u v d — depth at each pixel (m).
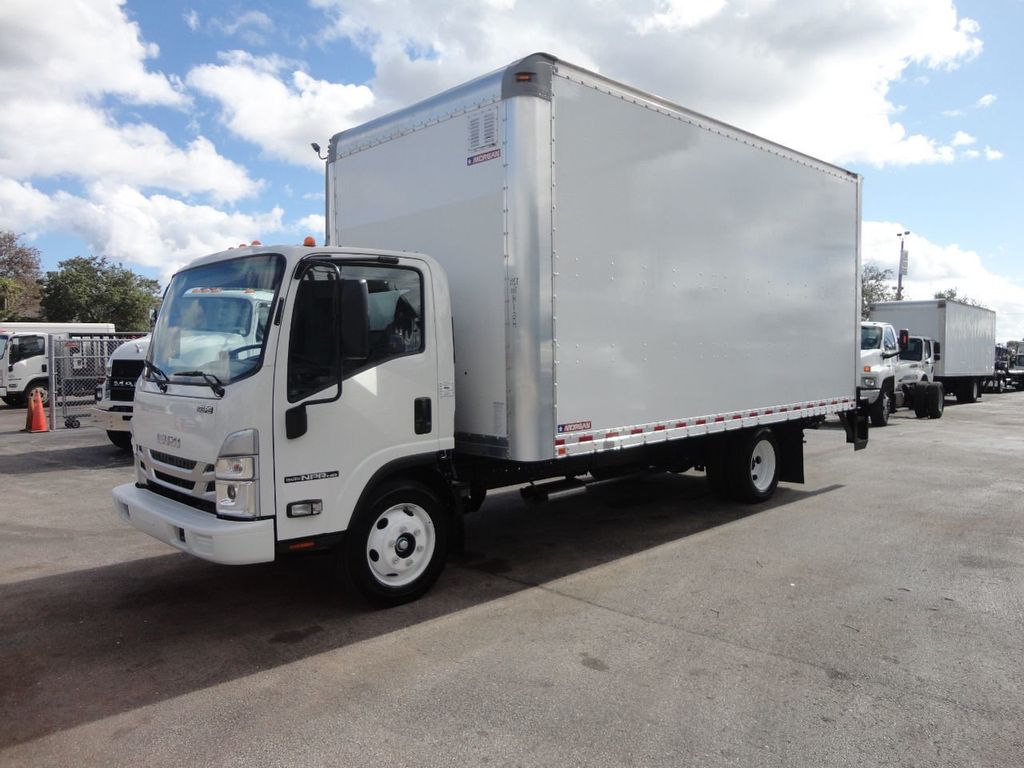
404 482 4.93
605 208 5.54
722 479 8.02
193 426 4.39
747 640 4.37
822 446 13.40
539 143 4.98
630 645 4.30
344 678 3.90
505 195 4.97
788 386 7.96
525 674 3.93
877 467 10.90
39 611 4.95
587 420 5.45
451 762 3.09
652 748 3.19
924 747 3.20
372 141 6.15
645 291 5.95
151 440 4.90
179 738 3.30
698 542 6.62
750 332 7.30
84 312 42.34
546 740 3.26
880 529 7.06
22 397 20.34
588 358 5.44
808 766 3.05
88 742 3.28
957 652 4.19
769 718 3.45
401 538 4.96
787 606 4.95
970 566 5.84
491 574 5.70
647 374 6.01
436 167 5.52
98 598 5.20
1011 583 5.42
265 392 4.15
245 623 4.70
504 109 4.98
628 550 6.38
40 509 8.12
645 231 5.93
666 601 5.06
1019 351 36.38
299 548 4.31
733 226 6.98
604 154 5.51
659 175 6.06
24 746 3.25
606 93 5.52
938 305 22.25
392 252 4.80
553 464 5.99
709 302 6.70
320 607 4.98
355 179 6.36
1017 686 3.77
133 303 43.31
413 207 5.74
